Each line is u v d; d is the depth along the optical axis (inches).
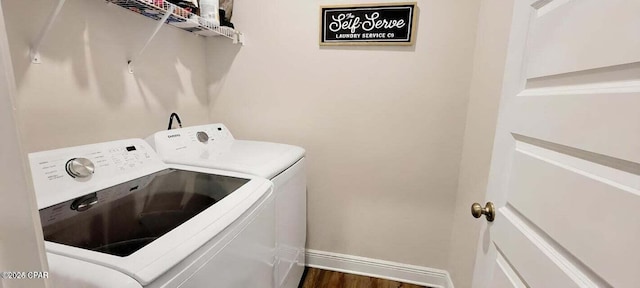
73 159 37.0
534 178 26.0
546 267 23.6
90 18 42.9
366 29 63.4
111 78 47.3
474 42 59.5
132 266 21.2
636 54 16.5
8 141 11.0
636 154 16.2
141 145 47.7
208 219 29.0
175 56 62.3
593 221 19.1
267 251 42.1
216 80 74.2
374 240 74.2
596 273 18.8
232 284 31.7
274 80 70.9
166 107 60.8
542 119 25.1
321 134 71.2
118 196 36.4
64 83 40.1
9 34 33.9
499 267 32.4
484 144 50.6
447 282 69.2
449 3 59.4
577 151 21.0
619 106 17.4
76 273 21.0
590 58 20.0
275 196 46.7
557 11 24.0
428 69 62.8
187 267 24.2
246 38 70.4
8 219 11.4
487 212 35.2
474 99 57.8
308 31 66.7
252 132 74.9
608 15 18.6
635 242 16.2
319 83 68.7
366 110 67.6
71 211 31.8
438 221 69.3
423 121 65.3
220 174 45.3
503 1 44.8
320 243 77.5
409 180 68.9
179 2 50.5
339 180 72.7
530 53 28.2
